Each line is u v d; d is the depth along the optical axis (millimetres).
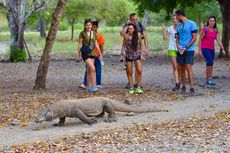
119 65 22672
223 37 24984
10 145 7301
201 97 11750
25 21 27234
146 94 12445
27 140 7613
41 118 8391
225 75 17016
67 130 8320
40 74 13977
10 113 10211
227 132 7715
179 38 12055
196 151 6590
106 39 55031
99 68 14055
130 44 12367
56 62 25297
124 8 52062
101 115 9422
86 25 13094
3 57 29828
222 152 6516
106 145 7090
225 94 12234
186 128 8148
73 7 48094
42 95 12859
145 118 9234
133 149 6801
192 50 11977
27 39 54250
